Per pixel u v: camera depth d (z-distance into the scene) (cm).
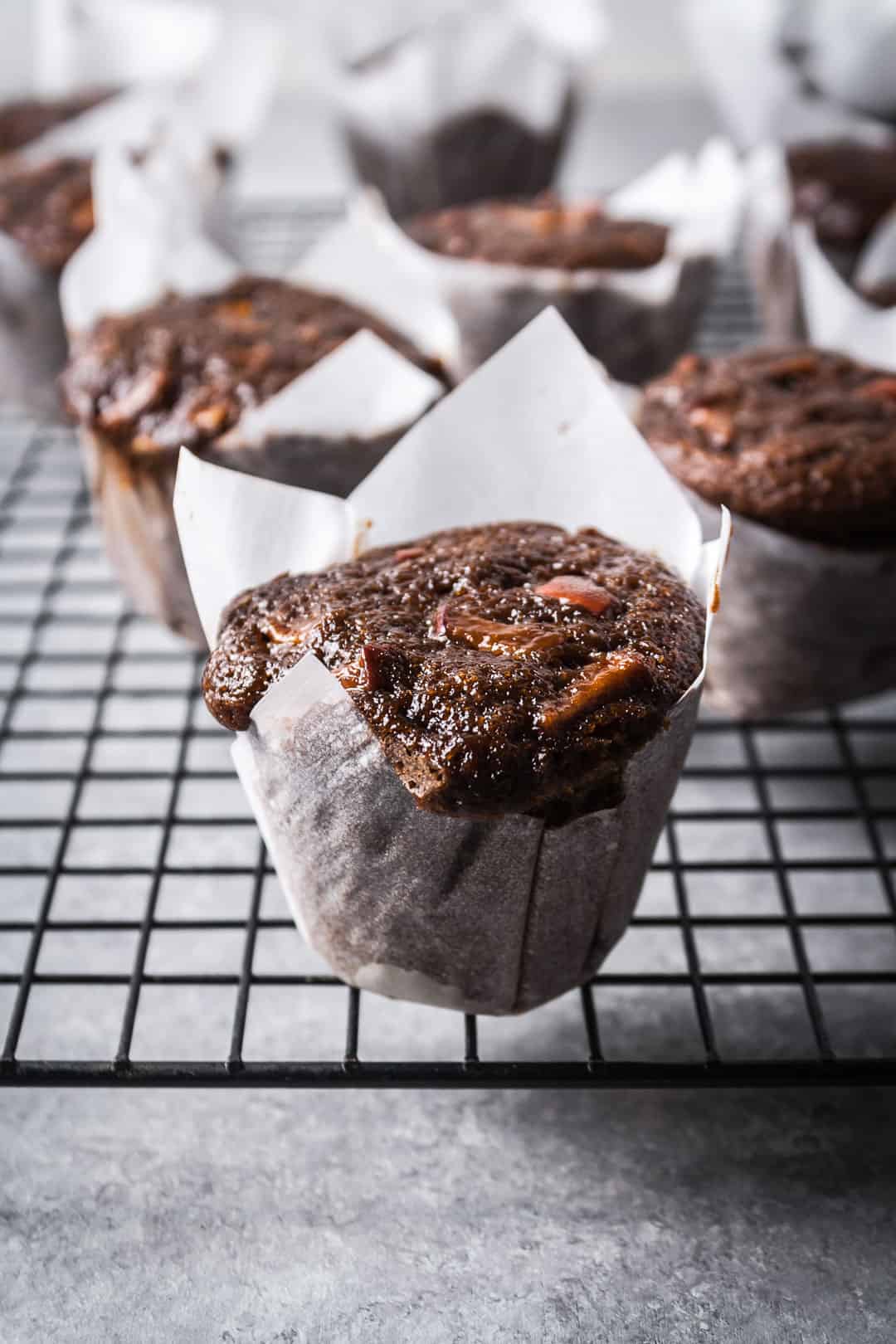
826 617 36
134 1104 30
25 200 48
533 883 28
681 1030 32
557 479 33
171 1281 28
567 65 60
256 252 61
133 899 34
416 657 28
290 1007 32
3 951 33
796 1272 28
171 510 38
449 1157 30
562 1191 29
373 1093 31
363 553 32
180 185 50
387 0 65
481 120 60
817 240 52
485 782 27
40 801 37
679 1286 28
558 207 51
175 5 58
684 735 29
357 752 27
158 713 40
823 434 36
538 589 30
